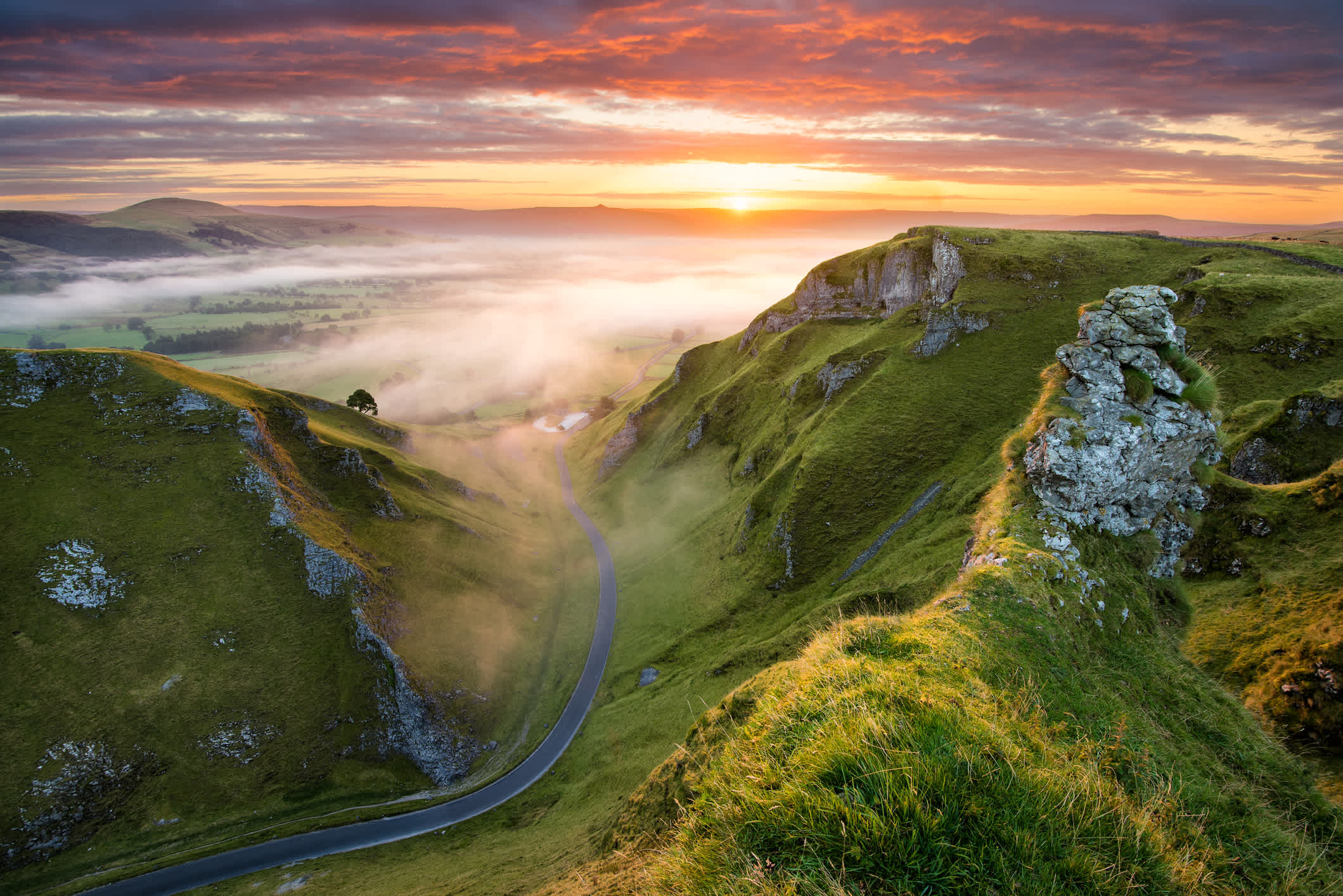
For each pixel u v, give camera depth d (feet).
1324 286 290.35
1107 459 77.15
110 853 224.53
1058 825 24.63
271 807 247.70
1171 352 84.38
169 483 307.78
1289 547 97.19
